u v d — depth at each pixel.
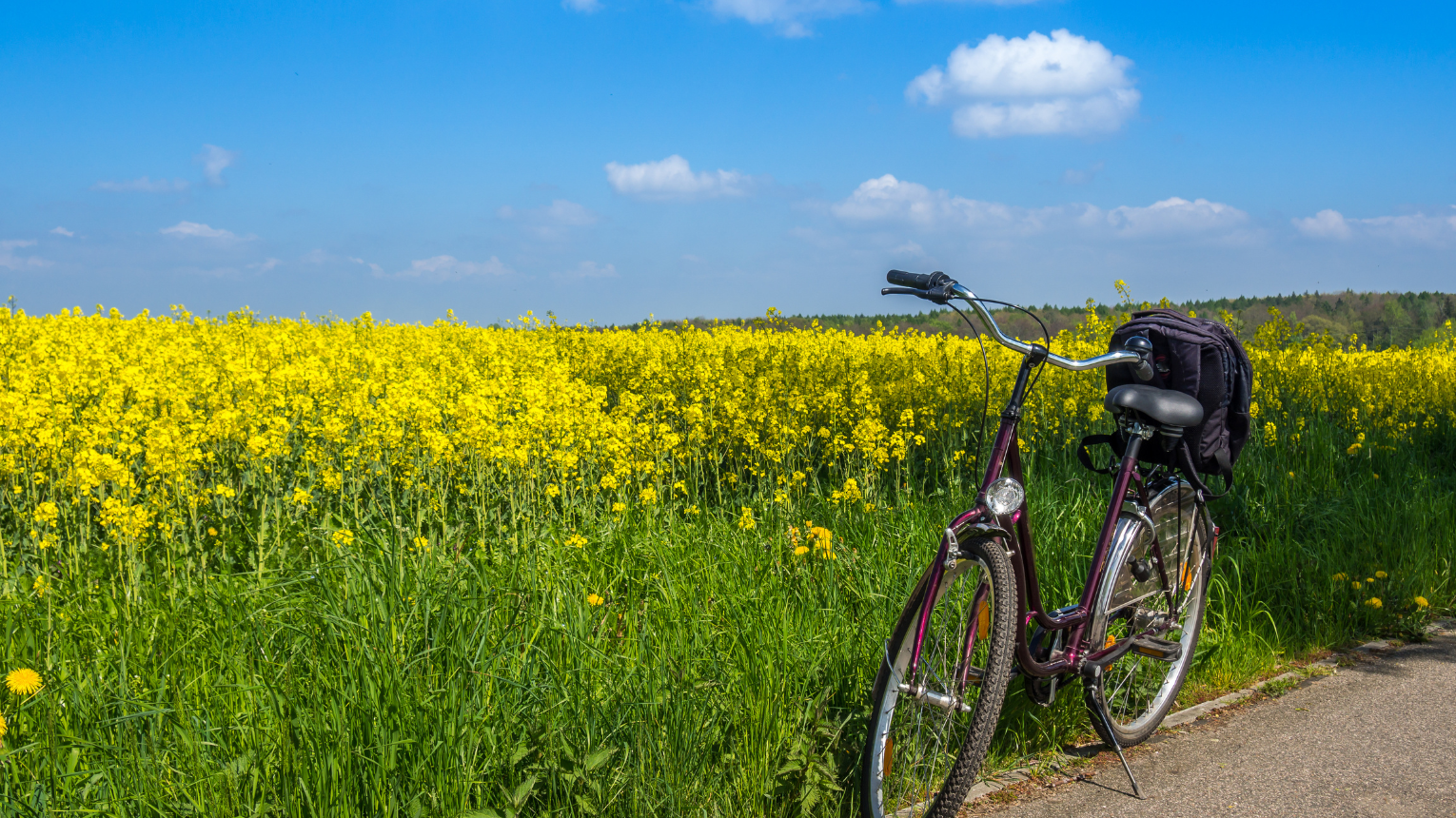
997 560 2.43
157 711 2.50
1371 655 4.08
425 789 2.33
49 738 2.37
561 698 2.69
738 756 2.65
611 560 4.29
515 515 4.81
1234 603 4.42
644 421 7.12
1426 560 4.91
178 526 4.31
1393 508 5.56
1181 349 3.00
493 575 3.71
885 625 3.47
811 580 3.96
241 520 4.73
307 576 3.78
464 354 11.13
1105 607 2.94
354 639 2.97
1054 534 4.64
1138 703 3.39
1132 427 3.02
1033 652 2.87
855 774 2.67
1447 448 7.93
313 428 5.30
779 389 7.54
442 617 3.04
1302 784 2.84
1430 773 2.89
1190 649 3.46
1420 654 4.06
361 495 5.29
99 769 2.36
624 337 12.45
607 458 5.36
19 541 4.34
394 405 5.24
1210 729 3.31
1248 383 3.09
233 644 3.18
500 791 2.42
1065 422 7.50
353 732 2.43
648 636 3.22
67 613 3.50
